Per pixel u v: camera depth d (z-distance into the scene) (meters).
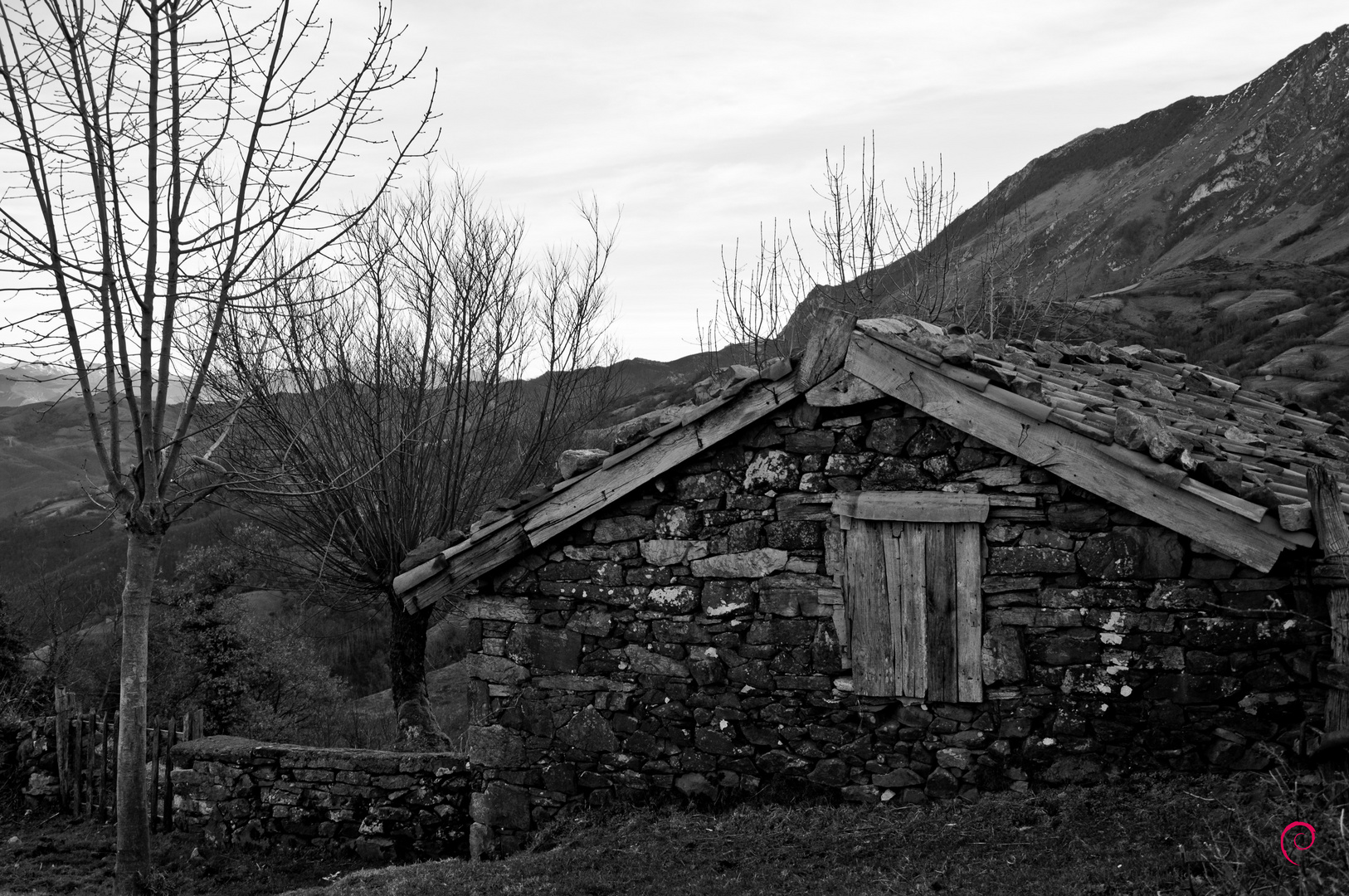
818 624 6.82
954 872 5.51
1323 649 5.68
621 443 7.26
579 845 6.89
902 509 6.53
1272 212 134.62
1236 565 5.85
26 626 18.22
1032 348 10.08
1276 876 4.33
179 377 6.97
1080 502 6.19
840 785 6.71
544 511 7.38
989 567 6.40
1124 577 6.09
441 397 15.52
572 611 7.46
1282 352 44.62
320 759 8.72
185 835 9.02
